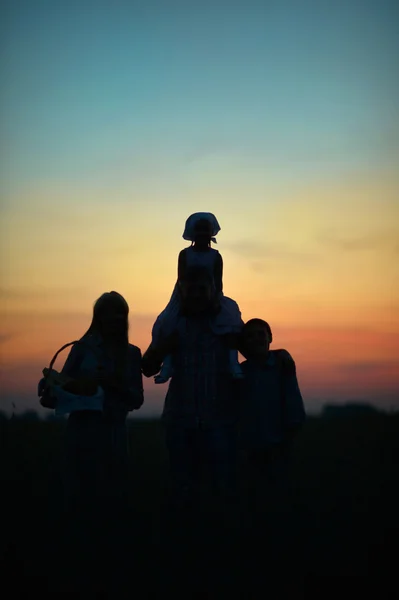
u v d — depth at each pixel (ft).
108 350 21.67
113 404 21.47
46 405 21.27
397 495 22.06
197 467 23.49
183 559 16.47
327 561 16.11
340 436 37.22
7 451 31.99
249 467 23.48
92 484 21.01
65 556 16.76
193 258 24.94
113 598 14.56
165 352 23.66
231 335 23.61
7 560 16.57
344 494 22.52
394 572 15.49
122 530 18.80
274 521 19.12
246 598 14.48
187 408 23.21
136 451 34.78
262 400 23.20
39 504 22.12
